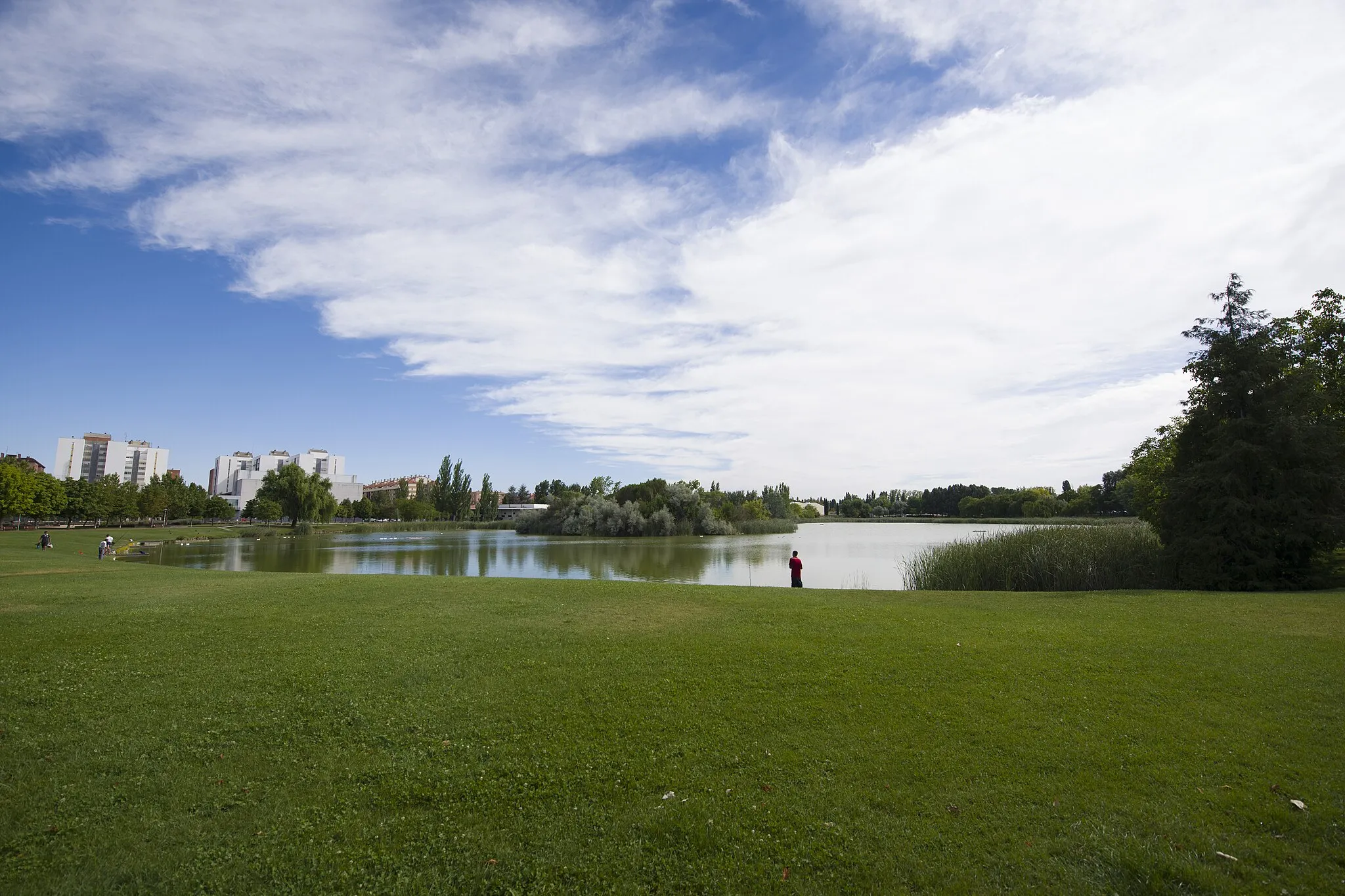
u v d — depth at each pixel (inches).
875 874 205.9
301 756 292.2
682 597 692.1
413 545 2628.0
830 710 334.6
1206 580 852.6
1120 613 579.2
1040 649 445.4
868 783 260.2
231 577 871.1
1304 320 1057.5
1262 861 206.2
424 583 804.6
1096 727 306.8
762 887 202.2
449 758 288.8
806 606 633.0
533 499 7121.1
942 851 216.4
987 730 306.8
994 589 1039.0
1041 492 5561.0
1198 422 930.7
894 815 238.4
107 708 341.4
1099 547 1021.8
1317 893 190.2
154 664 419.2
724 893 199.9
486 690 370.9
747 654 438.0
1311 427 839.7
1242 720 311.9
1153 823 227.6
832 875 206.2
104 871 213.8
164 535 3125.0
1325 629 497.0
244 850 224.8
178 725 321.7
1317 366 1011.3
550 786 263.7
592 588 761.0
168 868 215.5
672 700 352.2
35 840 229.3
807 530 4335.6
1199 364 936.9
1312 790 246.2
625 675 394.9
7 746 297.1
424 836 233.0
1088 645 452.1
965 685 369.4
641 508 3617.1
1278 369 895.1
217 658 432.5
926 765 273.3
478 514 5423.2
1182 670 389.1
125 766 281.1
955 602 661.9
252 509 4936.0
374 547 2524.6
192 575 895.1
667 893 201.3
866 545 2583.7
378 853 223.1
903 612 593.6
